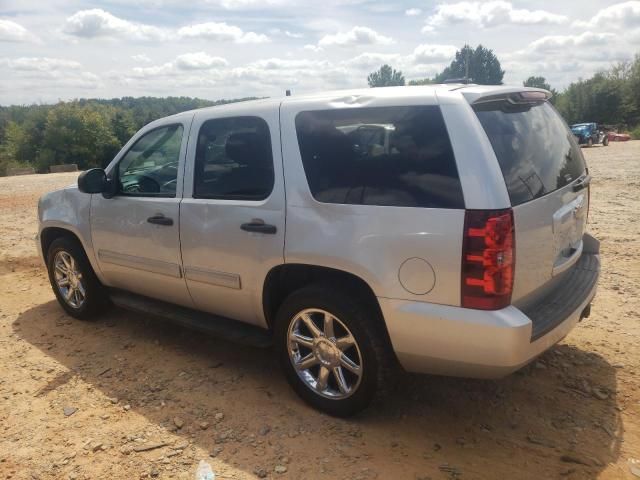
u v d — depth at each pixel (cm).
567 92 7031
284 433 327
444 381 383
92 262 481
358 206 306
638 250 683
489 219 267
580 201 369
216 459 306
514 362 274
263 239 345
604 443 310
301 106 340
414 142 293
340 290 323
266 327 376
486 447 311
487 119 291
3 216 1202
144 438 328
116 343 469
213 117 382
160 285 429
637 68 6769
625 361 401
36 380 407
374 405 329
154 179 421
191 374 408
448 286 279
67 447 323
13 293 623
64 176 2609
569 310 312
